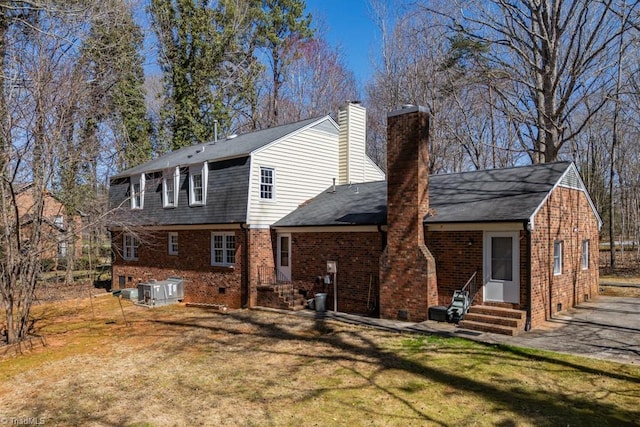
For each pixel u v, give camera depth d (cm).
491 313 1169
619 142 3203
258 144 1783
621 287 1936
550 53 1883
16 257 1227
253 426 653
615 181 3706
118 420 690
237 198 1702
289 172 1838
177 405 743
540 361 891
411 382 808
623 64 2297
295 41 3734
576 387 757
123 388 837
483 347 1000
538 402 702
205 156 1931
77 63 1368
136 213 2156
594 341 1029
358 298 1490
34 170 1216
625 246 3725
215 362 986
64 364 1009
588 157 3550
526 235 1142
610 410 666
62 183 1677
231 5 3338
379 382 814
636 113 2798
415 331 1162
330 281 1573
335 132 2086
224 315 1550
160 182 2072
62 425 679
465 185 1507
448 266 1283
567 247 1440
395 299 1335
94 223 1410
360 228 1466
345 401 734
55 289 2338
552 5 2019
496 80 2214
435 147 2950
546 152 1931
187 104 3159
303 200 1900
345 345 1075
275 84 3781
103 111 1606
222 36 3309
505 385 775
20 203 1538
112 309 1784
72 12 1384
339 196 1853
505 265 1185
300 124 1977
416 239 1291
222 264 1775
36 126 1189
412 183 1301
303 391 786
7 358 1070
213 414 701
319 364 938
